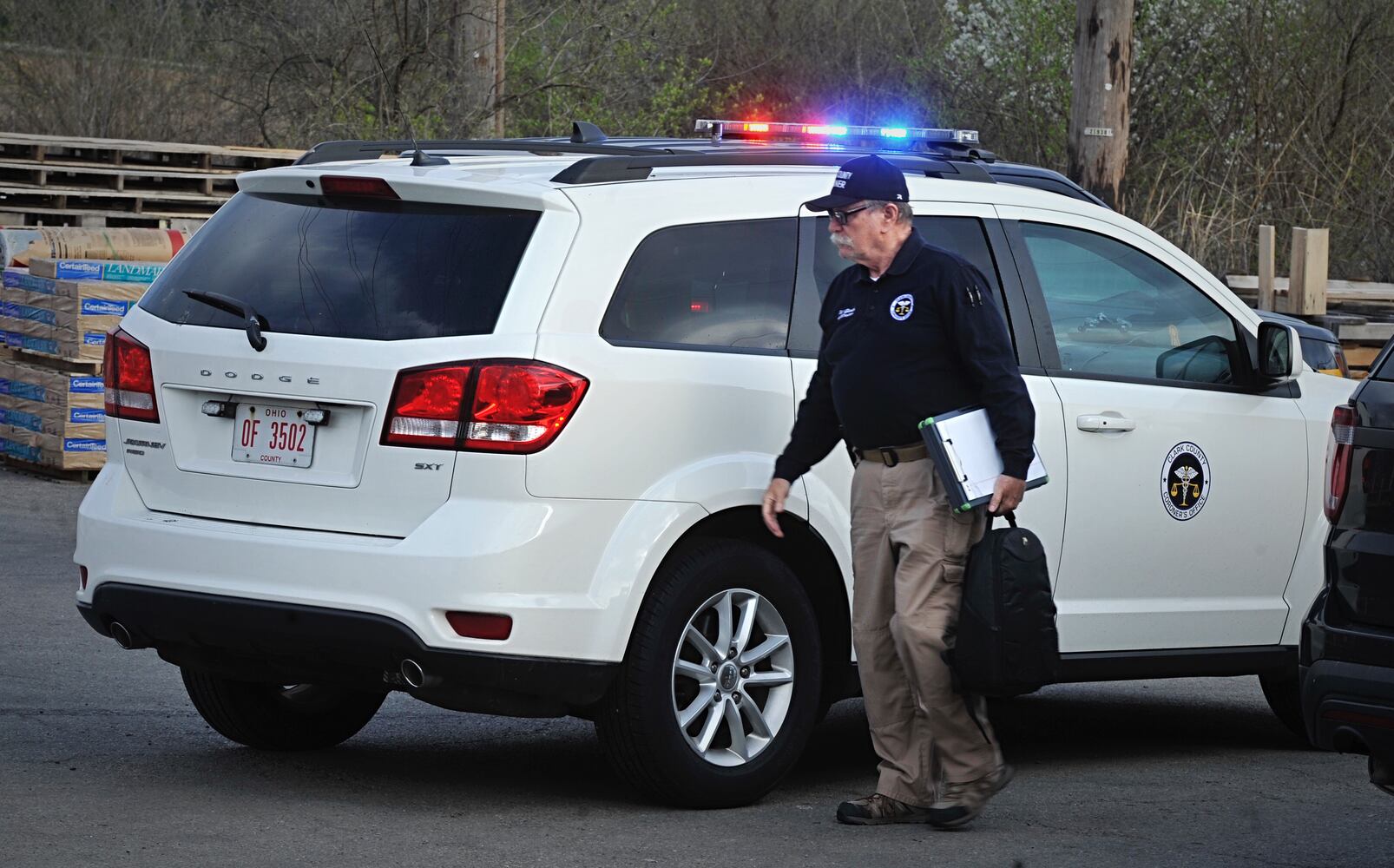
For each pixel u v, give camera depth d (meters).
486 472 15.70
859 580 16.62
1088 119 48.75
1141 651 19.69
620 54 73.00
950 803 16.83
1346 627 14.41
